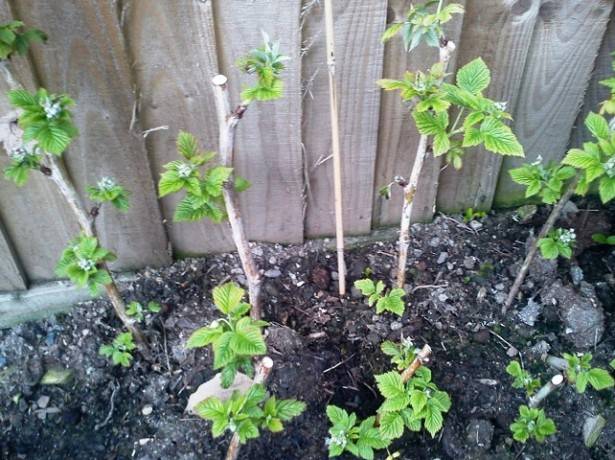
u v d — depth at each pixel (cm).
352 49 69
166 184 56
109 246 80
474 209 89
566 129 82
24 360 77
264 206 81
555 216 71
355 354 77
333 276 84
